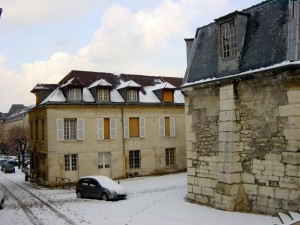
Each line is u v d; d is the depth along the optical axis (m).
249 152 12.28
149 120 28.41
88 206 15.73
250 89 12.24
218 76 13.48
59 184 24.50
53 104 24.48
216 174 13.48
